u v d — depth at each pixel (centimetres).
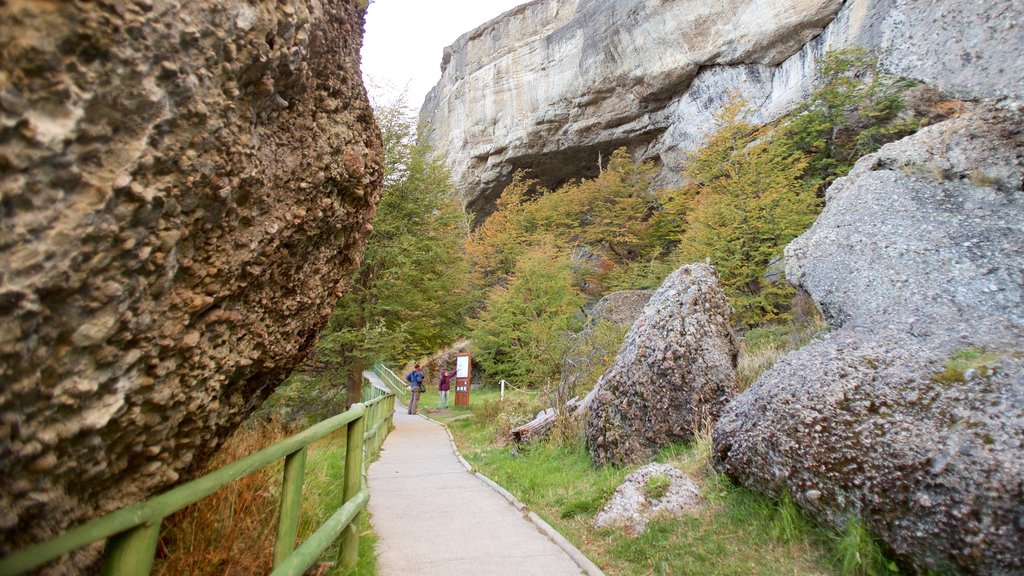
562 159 3775
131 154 118
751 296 1362
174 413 175
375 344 1112
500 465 748
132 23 109
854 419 343
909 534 288
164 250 140
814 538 346
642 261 2477
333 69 225
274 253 210
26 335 106
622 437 615
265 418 754
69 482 141
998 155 664
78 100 104
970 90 1507
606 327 1065
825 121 1822
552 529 455
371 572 351
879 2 1928
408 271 1195
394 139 1273
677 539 390
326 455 653
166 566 230
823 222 751
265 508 317
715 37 2709
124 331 134
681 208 2180
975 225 592
